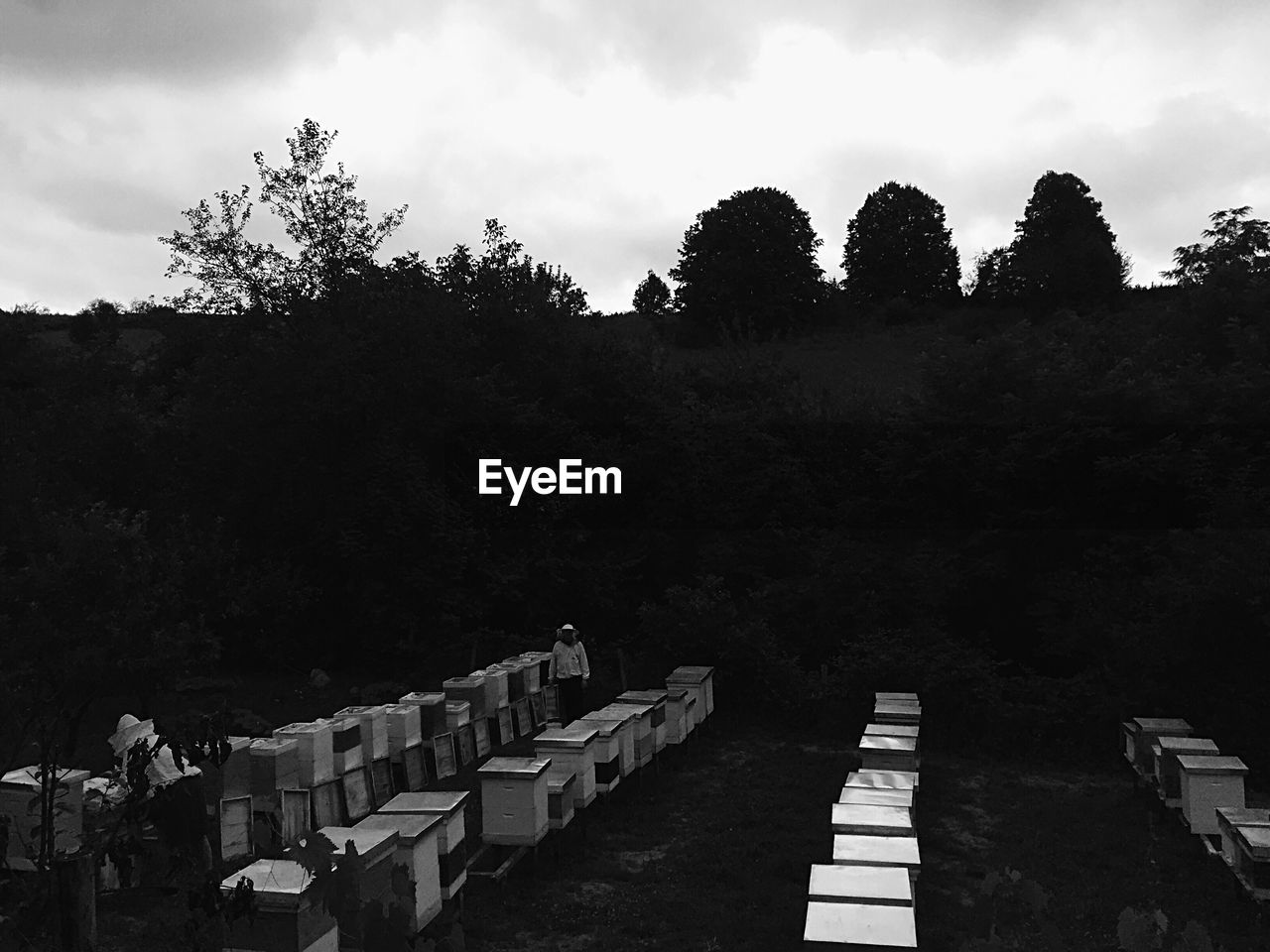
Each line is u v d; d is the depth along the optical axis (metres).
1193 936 4.00
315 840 4.27
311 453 23.12
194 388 23.31
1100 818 14.05
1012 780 16.23
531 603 23.83
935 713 18.75
